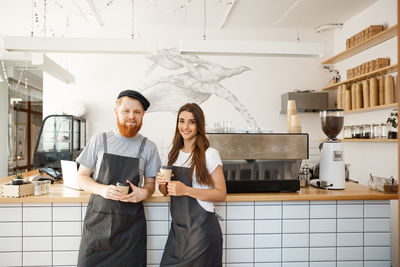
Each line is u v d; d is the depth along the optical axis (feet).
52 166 12.41
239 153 7.06
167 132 15.16
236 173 7.19
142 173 6.06
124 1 12.38
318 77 15.89
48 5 12.46
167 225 6.82
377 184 7.50
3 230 6.57
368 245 7.07
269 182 7.16
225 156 7.03
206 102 15.40
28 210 6.60
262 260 6.97
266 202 6.96
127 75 15.12
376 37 11.16
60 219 6.64
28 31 14.94
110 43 7.77
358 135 12.22
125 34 15.16
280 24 15.11
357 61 13.61
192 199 5.63
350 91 13.23
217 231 5.57
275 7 13.01
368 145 12.76
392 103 10.63
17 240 6.60
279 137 7.16
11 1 12.01
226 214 6.91
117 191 5.30
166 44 15.30
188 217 5.57
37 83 19.60
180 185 5.37
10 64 17.72
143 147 6.02
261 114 15.62
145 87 15.16
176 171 5.87
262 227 6.96
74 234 6.67
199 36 15.42
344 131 13.23
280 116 15.71
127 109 5.74
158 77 15.21
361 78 12.37
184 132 5.74
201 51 8.05
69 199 6.50
